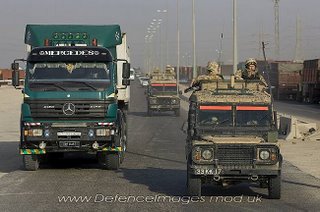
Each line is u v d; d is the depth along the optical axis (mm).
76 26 38312
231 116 26000
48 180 30422
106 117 33281
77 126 32875
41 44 37562
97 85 33438
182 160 39344
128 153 43469
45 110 32875
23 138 32938
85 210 22422
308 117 83875
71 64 33938
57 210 22453
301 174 33000
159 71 94438
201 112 26188
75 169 35125
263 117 25984
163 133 62000
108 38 38219
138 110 109375
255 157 23656
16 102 131000
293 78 149000
